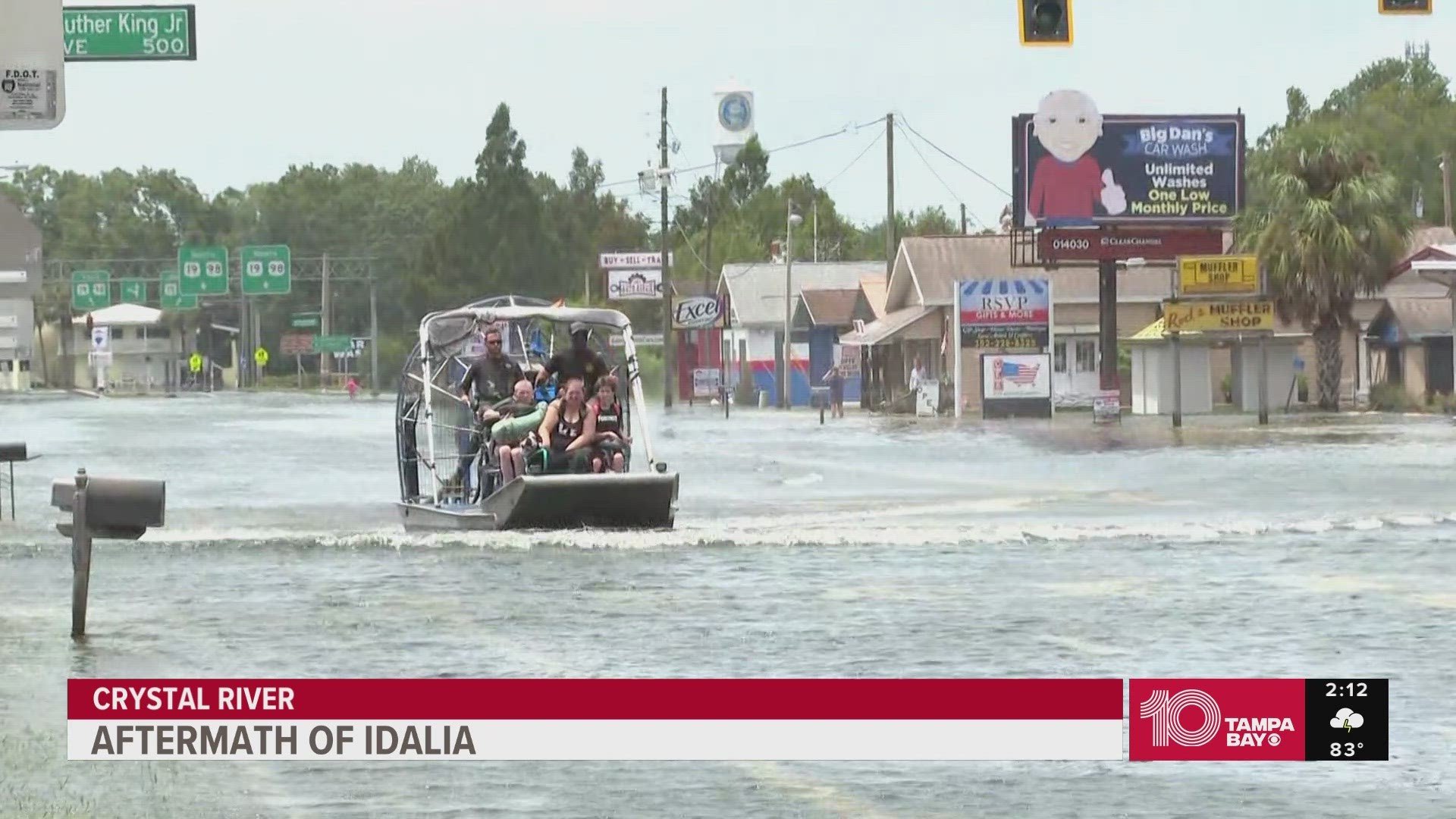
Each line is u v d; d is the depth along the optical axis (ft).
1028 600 163.12
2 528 244.63
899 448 428.56
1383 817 91.76
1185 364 638.94
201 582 180.45
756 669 129.90
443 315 232.73
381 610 160.97
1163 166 637.71
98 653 139.64
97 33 314.96
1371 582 171.73
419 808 94.94
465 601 165.78
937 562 192.44
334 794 97.81
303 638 145.79
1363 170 651.25
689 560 195.21
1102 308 639.76
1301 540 208.54
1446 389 655.76
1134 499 272.10
